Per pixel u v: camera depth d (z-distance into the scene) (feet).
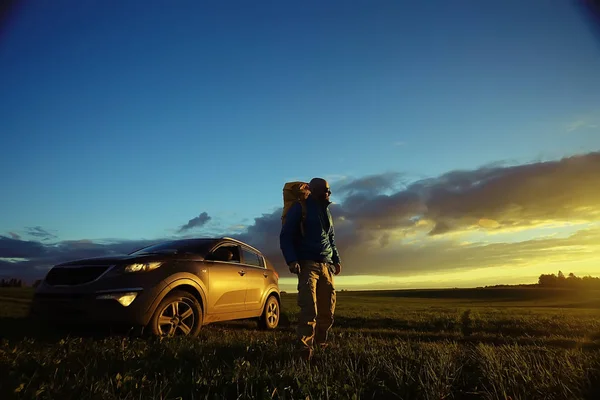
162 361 13.61
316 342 16.56
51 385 10.00
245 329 29.35
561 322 35.04
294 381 10.83
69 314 19.27
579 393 10.25
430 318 39.40
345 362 12.97
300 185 16.25
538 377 11.43
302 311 14.96
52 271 20.66
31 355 14.10
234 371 11.63
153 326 19.76
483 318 39.96
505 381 11.41
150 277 20.24
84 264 20.26
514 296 190.60
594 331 28.48
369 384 11.42
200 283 22.65
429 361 13.35
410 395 10.81
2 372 11.53
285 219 15.69
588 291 206.18
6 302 41.98
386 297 190.80
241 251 28.04
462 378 12.18
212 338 19.71
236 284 25.88
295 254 15.02
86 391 9.96
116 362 13.43
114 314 18.95
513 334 29.32
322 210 16.17
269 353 15.35
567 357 13.42
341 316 42.06
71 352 14.87
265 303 29.22
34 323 20.76
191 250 24.02
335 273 17.35
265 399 9.34
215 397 9.57
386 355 14.69
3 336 19.17
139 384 10.59
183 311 21.63
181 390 10.50
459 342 24.40
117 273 19.63
